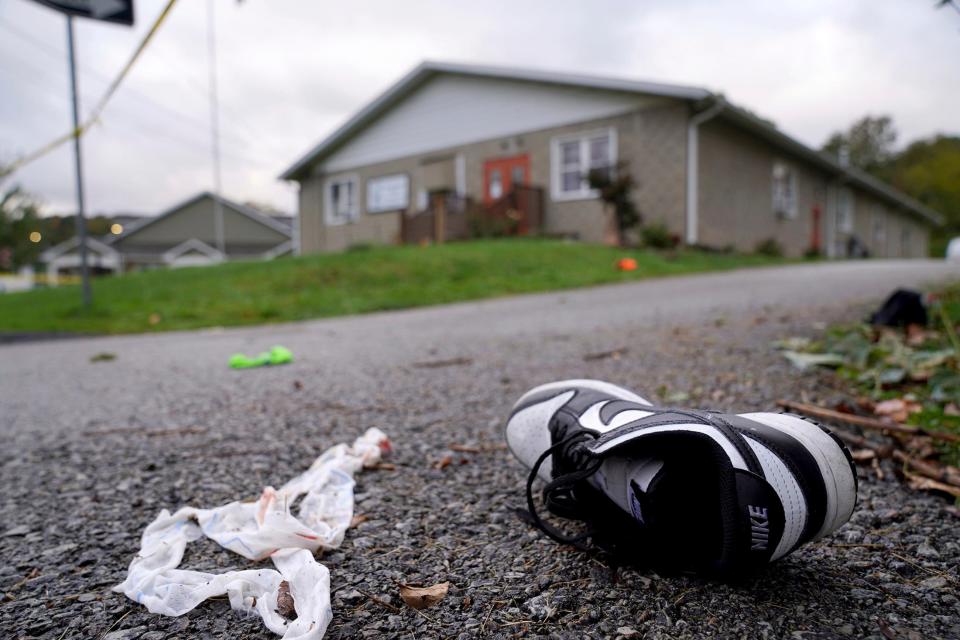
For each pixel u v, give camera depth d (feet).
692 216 39.22
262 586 3.87
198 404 9.20
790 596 3.70
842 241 65.57
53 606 3.82
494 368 10.82
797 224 55.01
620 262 31.50
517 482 5.64
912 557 4.13
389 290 27.30
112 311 25.26
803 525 3.49
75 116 23.24
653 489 3.78
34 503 5.50
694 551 3.79
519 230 44.01
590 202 42.88
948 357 7.95
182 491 5.69
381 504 5.21
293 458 6.50
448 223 46.55
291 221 131.75
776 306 16.39
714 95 36.91
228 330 20.83
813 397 7.68
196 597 3.79
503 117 46.78
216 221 112.16
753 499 3.41
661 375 9.29
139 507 5.35
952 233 131.85
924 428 6.08
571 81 42.06
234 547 4.34
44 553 4.54
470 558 4.27
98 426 8.16
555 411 4.95
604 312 17.99
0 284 107.55
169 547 4.40
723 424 3.62
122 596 3.93
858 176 62.69
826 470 3.58
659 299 20.54
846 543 4.35
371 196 55.26
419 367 11.34
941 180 136.26
